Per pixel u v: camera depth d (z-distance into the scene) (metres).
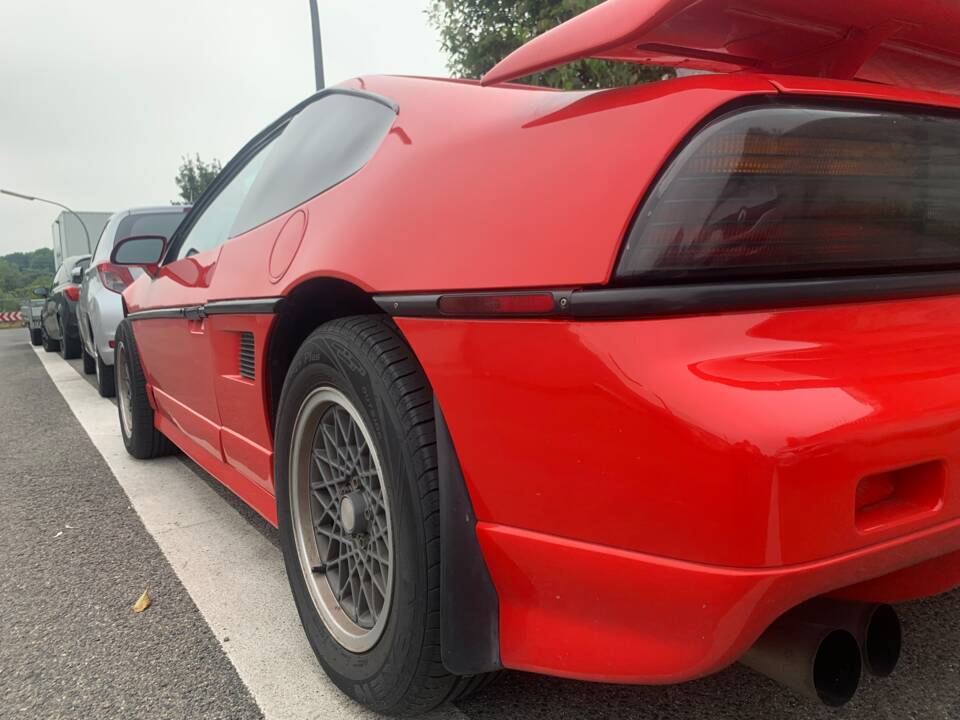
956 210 1.27
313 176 2.03
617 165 1.12
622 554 1.10
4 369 9.82
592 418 1.10
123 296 4.08
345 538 1.74
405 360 1.46
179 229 3.25
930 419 1.06
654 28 1.08
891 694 1.61
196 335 2.60
